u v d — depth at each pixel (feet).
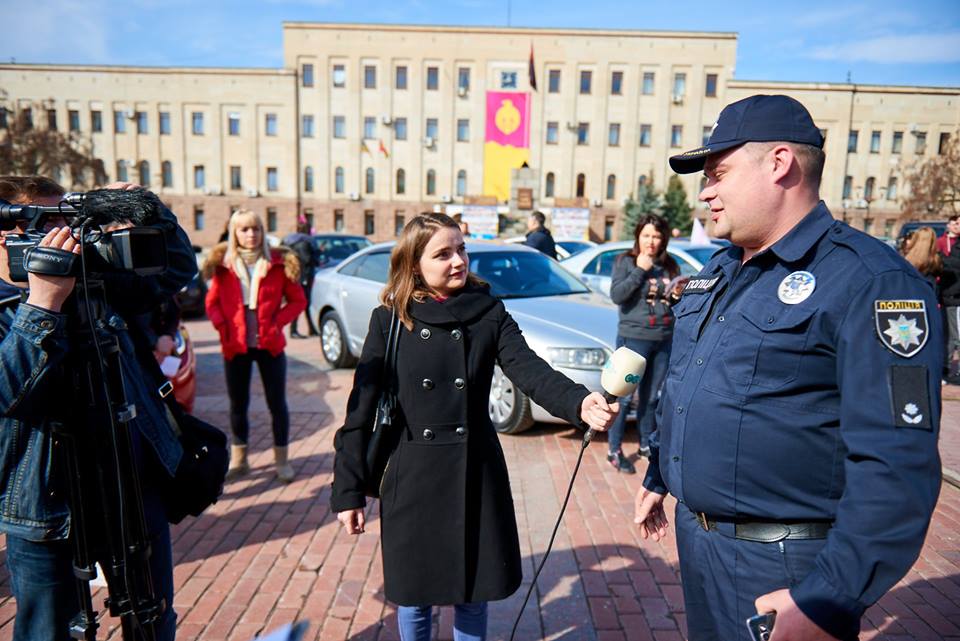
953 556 11.07
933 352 4.19
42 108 138.10
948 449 16.11
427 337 6.82
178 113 139.74
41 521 5.74
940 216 93.86
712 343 5.28
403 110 139.33
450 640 8.83
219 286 13.43
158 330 13.33
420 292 6.91
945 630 9.05
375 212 141.18
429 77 138.82
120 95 139.03
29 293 5.50
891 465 4.06
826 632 4.14
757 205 5.06
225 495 13.43
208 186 140.97
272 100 138.92
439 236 6.74
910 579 10.37
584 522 12.19
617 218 140.56
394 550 6.82
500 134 138.62
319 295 25.72
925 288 4.34
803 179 5.02
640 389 14.64
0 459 5.72
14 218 5.58
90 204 5.48
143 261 5.32
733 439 4.94
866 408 4.24
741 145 5.08
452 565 6.72
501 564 6.88
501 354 7.11
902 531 4.00
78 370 5.53
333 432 17.57
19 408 5.35
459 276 6.88
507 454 15.69
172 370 16.11
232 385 13.97
